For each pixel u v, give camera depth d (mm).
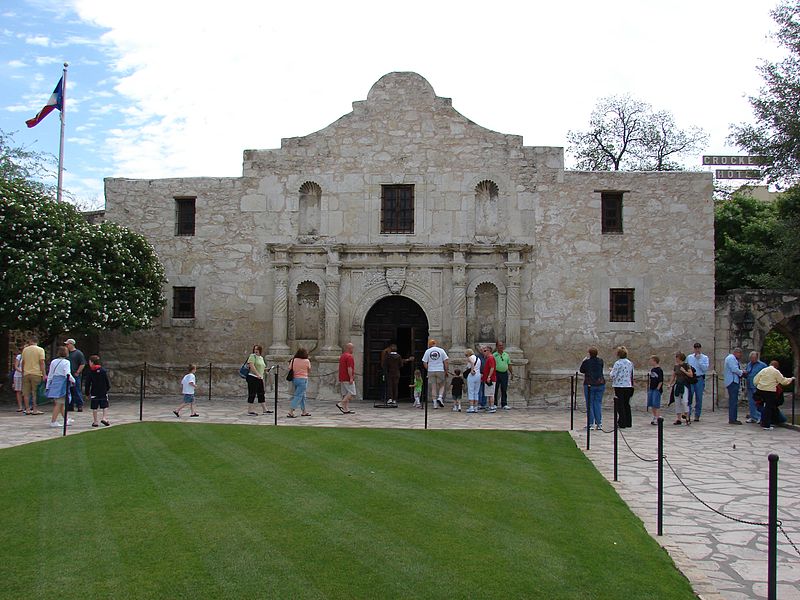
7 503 8789
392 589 6145
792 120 24109
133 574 6445
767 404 17031
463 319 22297
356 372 22703
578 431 16250
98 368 16016
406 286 22672
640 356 22203
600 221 22516
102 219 25125
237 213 23438
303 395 18297
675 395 17953
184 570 6539
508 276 22266
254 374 18703
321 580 6320
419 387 21281
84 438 13812
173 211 23672
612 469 11898
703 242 22375
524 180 22719
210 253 23438
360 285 22875
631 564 6938
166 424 16000
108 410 19422
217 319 23328
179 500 8953
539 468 11445
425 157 22938
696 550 7723
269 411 19516
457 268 22312
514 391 21828
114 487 9625
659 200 22516
